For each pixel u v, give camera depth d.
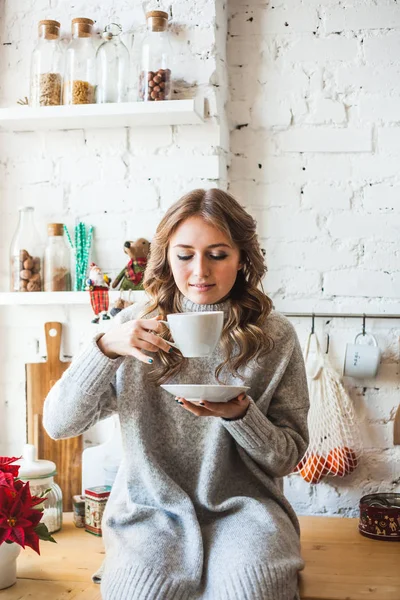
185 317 1.45
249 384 1.78
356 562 1.87
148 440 1.76
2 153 2.39
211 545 1.63
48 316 2.37
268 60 2.34
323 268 2.32
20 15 2.37
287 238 2.34
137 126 2.31
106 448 2.26
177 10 2.25
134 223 2.32
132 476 1.75
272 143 2.34
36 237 2.32
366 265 2.30
